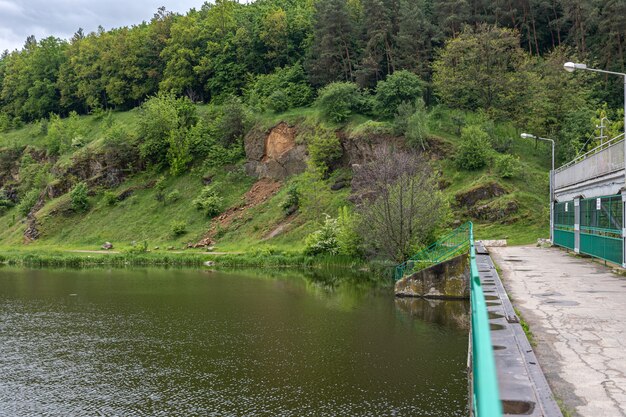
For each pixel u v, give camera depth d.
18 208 87.94
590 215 24.78
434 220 39.00
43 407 15.62
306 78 83.88
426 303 30.06
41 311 29.58
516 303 12.13
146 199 77.88
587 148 55.66
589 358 7.56
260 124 76.81
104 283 40.94
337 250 50.88
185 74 101.56
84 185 80.69
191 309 29.61
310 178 63.25
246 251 57.53
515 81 64.81
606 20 67.31
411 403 15.26
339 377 17.56
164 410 15.25
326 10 80.94
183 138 82.50
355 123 67.25
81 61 113.88
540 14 80.00
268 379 17.55
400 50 75.12
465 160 56.19
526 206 49.53
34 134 106.19
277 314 27.77
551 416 5.09
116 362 19.77
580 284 15.53
